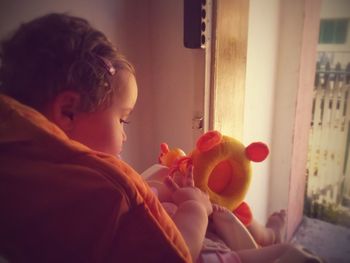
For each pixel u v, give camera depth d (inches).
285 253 26.0
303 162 78.0
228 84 46.3
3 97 18.2
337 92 83.0
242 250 27.6
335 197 88.1
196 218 24.0
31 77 18.8
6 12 28.4
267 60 61.9
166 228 17.9
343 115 83.4
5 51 19.6
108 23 39.2
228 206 32.5
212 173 32.2
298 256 25.3
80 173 16.2
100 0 37.6
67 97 19.0
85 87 19.1
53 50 18.7
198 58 42.2
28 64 18.7
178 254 17.4
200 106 43.6
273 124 69.9
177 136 47.3
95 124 20.2
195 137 44.5
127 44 42.7
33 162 16.5
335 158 86.2
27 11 30.2
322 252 71.2
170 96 46.4
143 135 48.3
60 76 18.6
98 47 20.0
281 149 70.5
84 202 15.8
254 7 53.6
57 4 32.8
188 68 43.6
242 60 49.1
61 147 16.8
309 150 88.0
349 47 81.9
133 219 16.6
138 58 44.9
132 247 16.5
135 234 16.6
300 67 64.8
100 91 19.6
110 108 20.6
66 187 15.9
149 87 47.7
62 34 19.0
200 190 29.0
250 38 54.1
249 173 32.4
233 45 45.9
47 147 16.7
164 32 44.7
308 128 77.0
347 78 81.4
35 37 19.0
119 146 21.5
